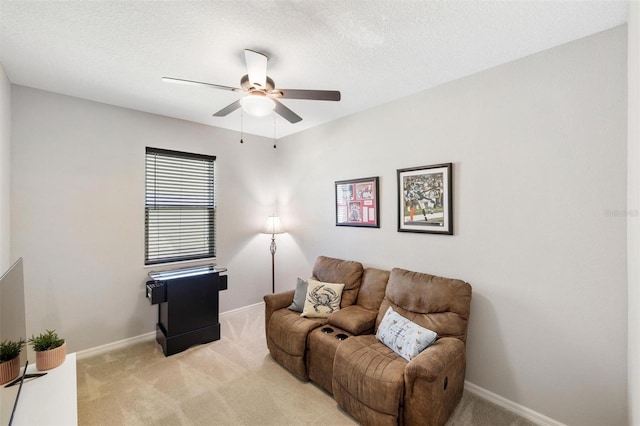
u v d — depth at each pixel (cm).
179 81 187
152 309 322
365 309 266
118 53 201
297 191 403
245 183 408
